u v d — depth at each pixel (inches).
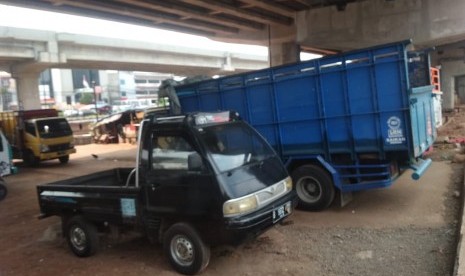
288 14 890.7
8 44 1228.5
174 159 244.5
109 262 274.1
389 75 313.9
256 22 1037.8
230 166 240.2
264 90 374.3
